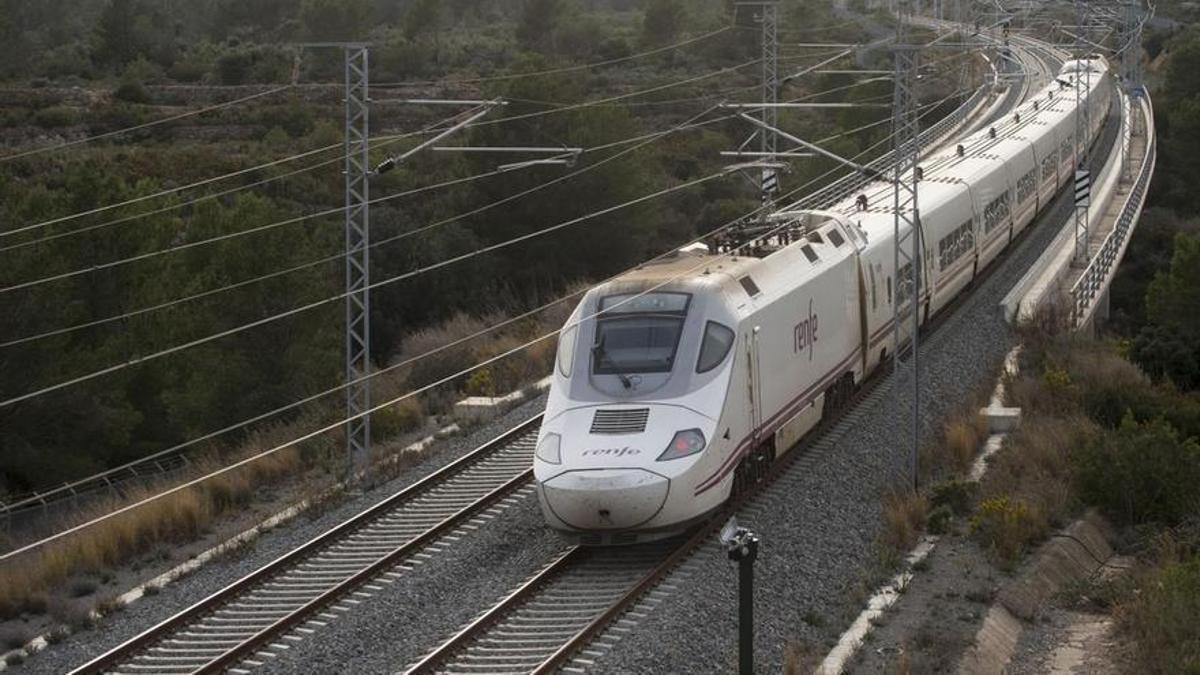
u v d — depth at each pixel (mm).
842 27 133875
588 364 29062
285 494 35188
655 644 23766
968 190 53406
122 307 49438
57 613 27188
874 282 40312
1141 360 53719
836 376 36875
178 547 31531
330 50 121500
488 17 176250
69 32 140250
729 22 128750
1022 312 51781
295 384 46875
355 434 38375
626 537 27344
